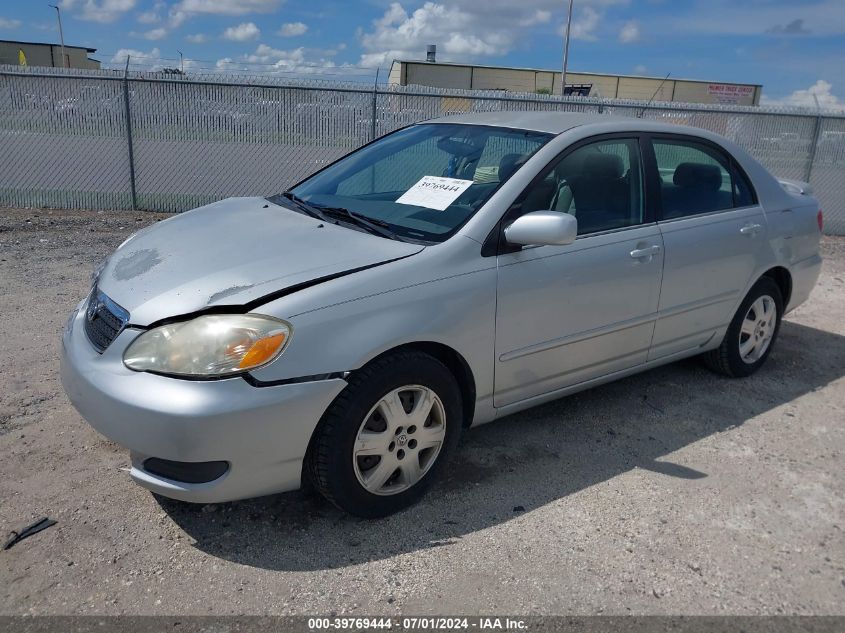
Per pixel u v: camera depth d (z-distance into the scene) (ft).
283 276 8.96
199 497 8.39
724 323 14.33
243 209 12.16
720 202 13.97
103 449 11.17
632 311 12.19
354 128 34.94
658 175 12.79
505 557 9.04
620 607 8.23
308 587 8.38
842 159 36.73
